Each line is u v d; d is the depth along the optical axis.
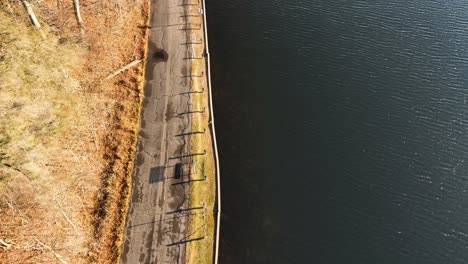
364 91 50.72
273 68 52.22
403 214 41.06
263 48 54.44
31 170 29.92
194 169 39.59
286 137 45.78
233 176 42.25
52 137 33.78
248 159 43.66
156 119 42.81
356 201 41.69
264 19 58.50
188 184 38.47
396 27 59.47
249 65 52.16
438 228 40.38
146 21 52.19
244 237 38.56
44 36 33.78
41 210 31.33
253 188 41.72
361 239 39.47
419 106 49.59
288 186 42.25
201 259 34.88
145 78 46.28
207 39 54.03
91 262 32.62
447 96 50.75
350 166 44.06
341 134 46.47
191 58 49.12
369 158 44.75
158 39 50.62
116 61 45.66
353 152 45.12
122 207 36.03
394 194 42.28
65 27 40.81
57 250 31.33
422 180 43.41
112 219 35.25
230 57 52.78
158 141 41.09
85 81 41.06
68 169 35.19
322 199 41.66
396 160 44.72
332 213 40.81
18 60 29.30
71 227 32.97
